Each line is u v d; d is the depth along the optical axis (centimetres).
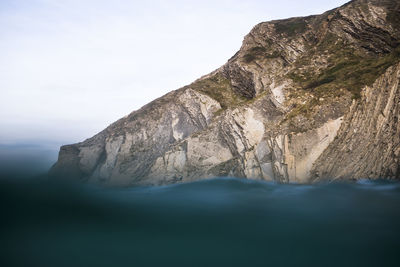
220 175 2567
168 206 1812
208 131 2842
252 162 2323
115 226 1516
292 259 1192
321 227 1428
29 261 1223
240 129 2506
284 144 2130
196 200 1898
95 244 1333
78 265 1186
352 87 2200
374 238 1320
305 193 1873
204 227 1478
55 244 1331
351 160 1945
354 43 2592
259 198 1855
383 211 1560
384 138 1878
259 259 1191
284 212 1620
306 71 2588
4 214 1698
